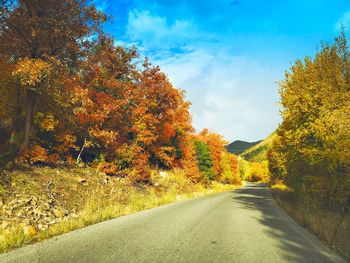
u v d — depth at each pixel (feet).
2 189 37.17
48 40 55.26
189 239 26.86
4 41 52.95
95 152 76.23
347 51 46.78
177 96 96.37
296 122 50.49
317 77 48.49
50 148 68.13
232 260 20.65
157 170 109.09
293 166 60.44
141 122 83.66
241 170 439.63
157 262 19.36
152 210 50.08
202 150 161.48
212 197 93.66
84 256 19.94
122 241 24.95
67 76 59.21
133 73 81.61
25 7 52.85
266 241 27.40
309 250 24.48
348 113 41.29
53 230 27.89
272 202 77.46
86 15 56.70
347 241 26.25
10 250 21.12
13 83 55.11
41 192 41.81
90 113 69.05
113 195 57.36
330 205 48.24
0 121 59.31
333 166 42.39
